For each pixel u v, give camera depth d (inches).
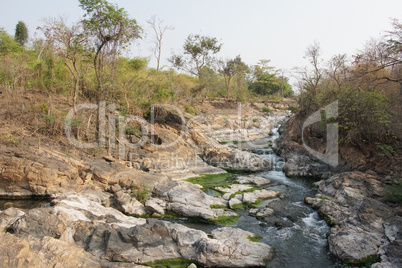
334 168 631.8
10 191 447.8
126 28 569.3
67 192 440.8
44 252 275.0
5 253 236.2
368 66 603.8
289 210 464.1
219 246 315.9
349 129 604.7
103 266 278.5
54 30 566.3
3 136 520.7
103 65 653.3
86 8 542.6
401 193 396.5
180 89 1387.8
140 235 319.0
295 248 351.9
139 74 973.8
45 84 804.6
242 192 535.2
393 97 569.3
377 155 559.8
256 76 2400.3
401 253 297.0
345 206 424.5
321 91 779.4
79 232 325.7
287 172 671.8
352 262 313.4
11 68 761.0
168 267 298.5
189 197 467.5
